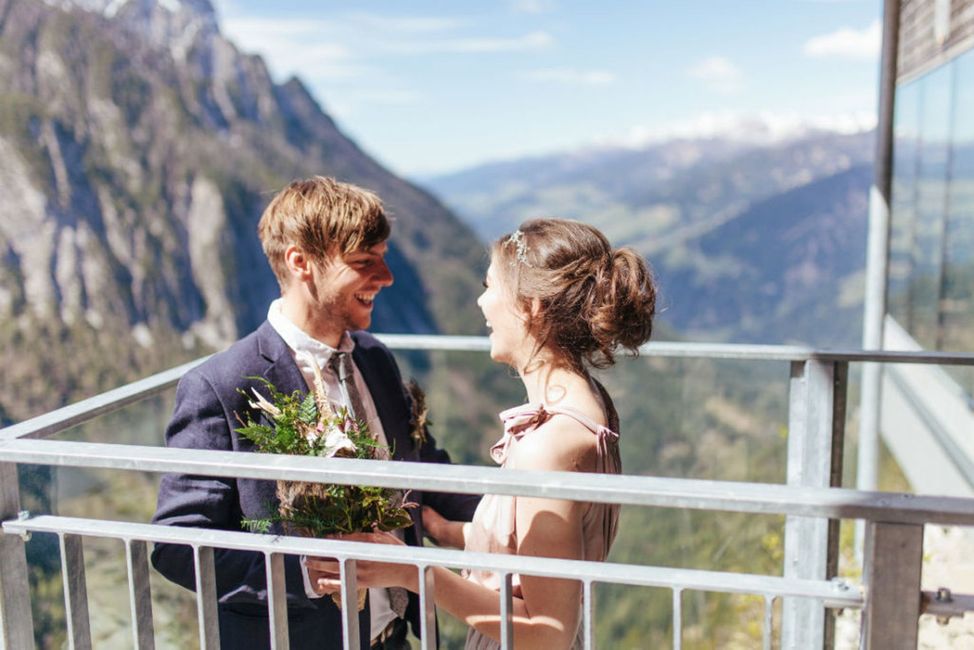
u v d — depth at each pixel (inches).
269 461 55.8
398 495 72.9
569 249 66.2
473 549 68.9
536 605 62.2
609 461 65.4
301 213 76.9
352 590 57.9
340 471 54.3
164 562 71.9
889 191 195.3
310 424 66.9
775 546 131.6
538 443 63.2
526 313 67.0
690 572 51.6
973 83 202.8
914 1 278.1
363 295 80.0
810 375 94.6
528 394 69.2
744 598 135.6
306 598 73.4
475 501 89.0
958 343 211.3
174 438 74.4
